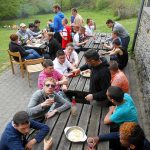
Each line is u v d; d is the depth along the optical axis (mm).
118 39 7141
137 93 6793
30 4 29250
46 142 3125
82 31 8766
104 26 16422
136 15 19844
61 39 9219
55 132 3365
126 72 8172
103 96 3926
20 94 6668
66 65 5754
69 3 30656
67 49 6273
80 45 8195
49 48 7434
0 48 11711
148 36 7012
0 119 5527
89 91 4371
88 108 3982
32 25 9820
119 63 7031
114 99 3541
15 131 2922
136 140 2771
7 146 2910
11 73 8039
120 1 24188
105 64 3992
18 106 6078
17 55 7312
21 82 7375
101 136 3275
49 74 4922
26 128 2891
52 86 3842
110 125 3654
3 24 24562
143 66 7145
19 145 2881
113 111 3812
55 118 3686
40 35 9555
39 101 3877
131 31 13469
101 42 8531
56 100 3963
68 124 3555
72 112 3793
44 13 29922
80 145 3154
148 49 6699
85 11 28703
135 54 9359
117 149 3498
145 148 2875
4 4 26188
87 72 5426
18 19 27188
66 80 4871
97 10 28375
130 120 3621
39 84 4902
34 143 3141
